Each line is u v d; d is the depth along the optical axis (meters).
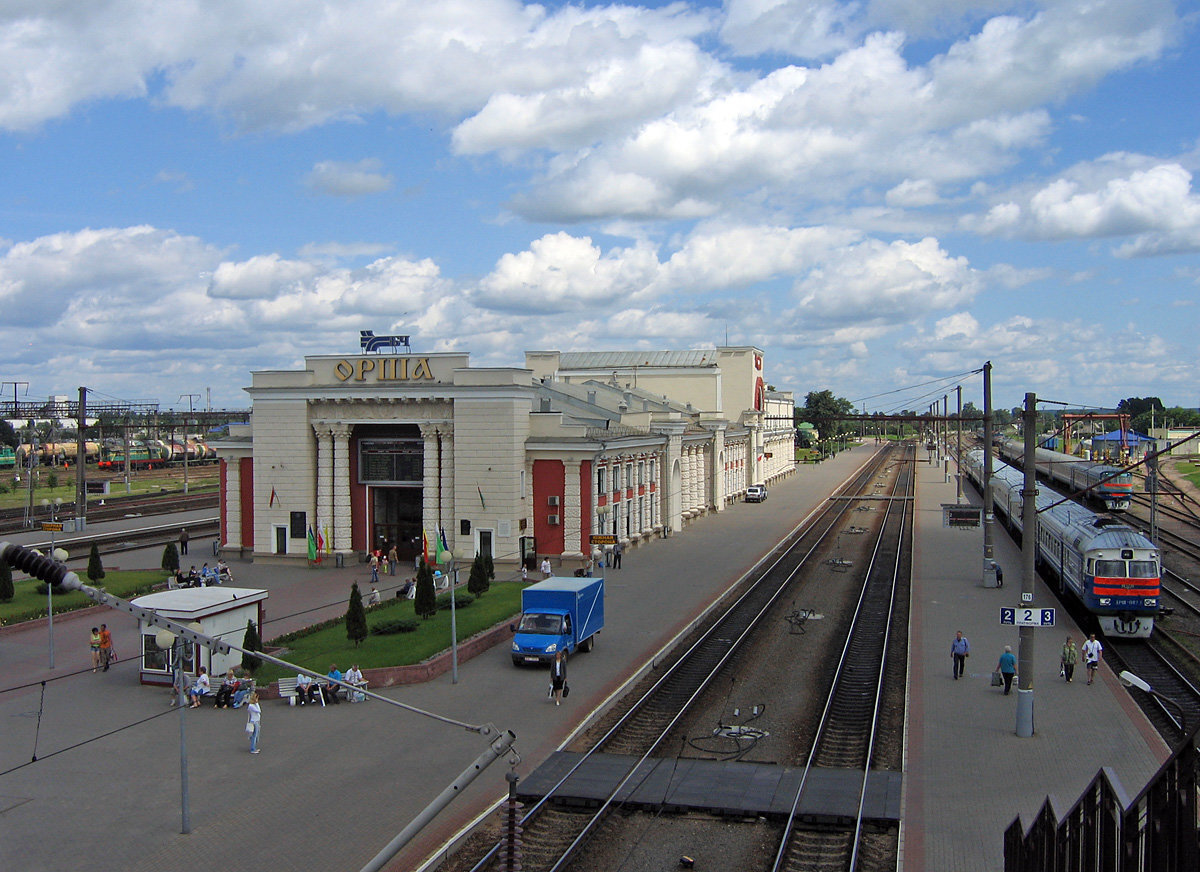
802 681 34.03
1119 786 11.37
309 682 31.81
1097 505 75.12
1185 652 37.38
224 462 62.84
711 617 45.59
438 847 20.42
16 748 27.38
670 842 20.84
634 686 33.94
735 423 107.62
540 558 58.72
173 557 56.03
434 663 35.00
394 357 58.72
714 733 28.25
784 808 22.06
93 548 51.06
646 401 86.12
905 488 120.56
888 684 33.41
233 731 28.97
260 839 21.06
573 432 58.88
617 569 59.12
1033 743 26.69
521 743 27.31
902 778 24.08
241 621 35.75
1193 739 9.05
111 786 24.36
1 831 21.61
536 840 21.05
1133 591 38.19
